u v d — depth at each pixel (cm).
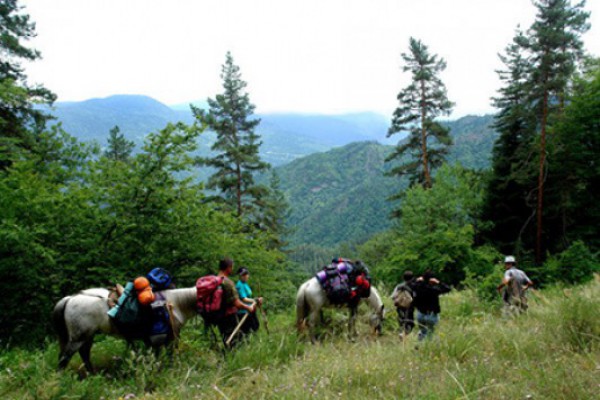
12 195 758
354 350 606
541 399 332
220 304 629
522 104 2130
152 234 905
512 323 654
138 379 494
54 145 965
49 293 816
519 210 2577
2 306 743
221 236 1008
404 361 496
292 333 689
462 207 2064
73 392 452
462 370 434
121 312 565
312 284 835
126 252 882
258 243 1160
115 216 878
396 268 2003
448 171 2103
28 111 1427
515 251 2230
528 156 2206
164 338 591
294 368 500
